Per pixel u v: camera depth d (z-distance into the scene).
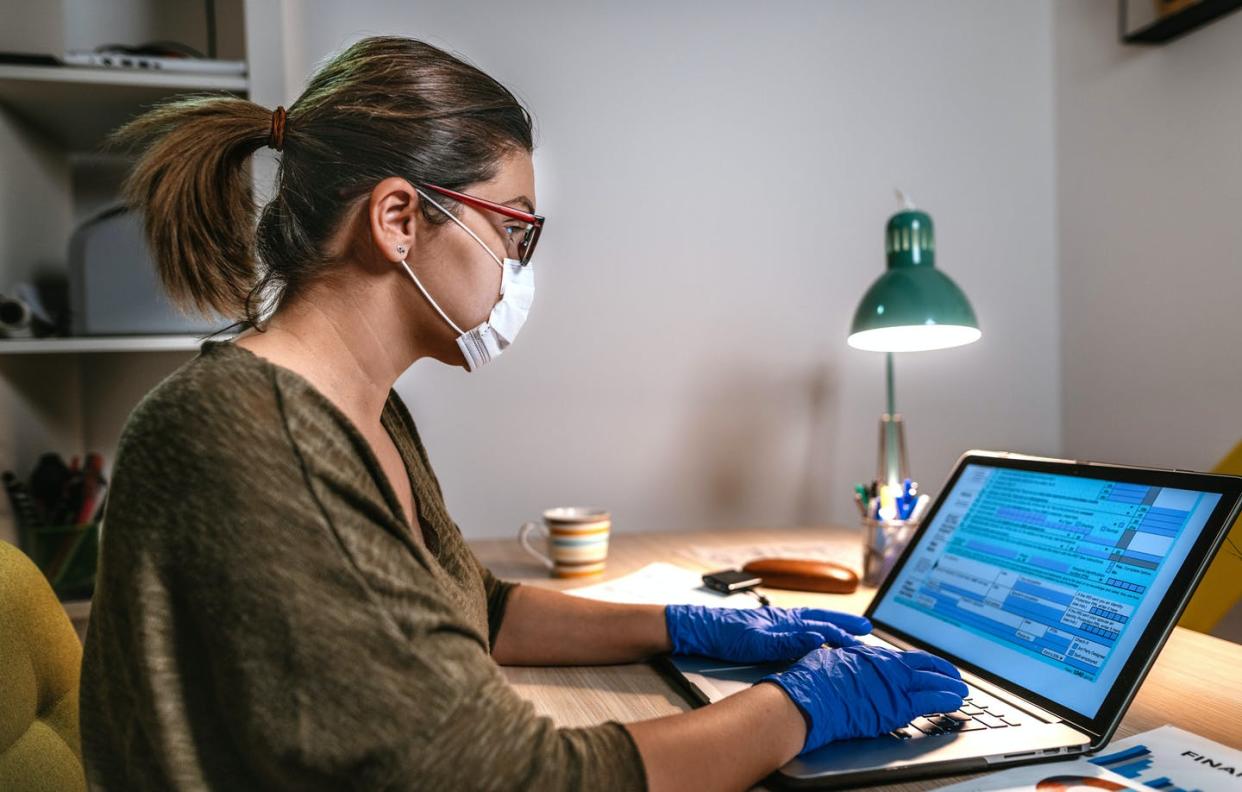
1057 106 2.03
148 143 0.69
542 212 1.76
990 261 2.01
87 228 1.34
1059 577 0.79
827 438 1.92
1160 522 0.72
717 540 1.64
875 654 0.71
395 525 0.58
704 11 1.83
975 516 0.95
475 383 1.74
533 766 0.52
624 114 1.80
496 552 1.55
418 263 0.68
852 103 1.92
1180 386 1.72
